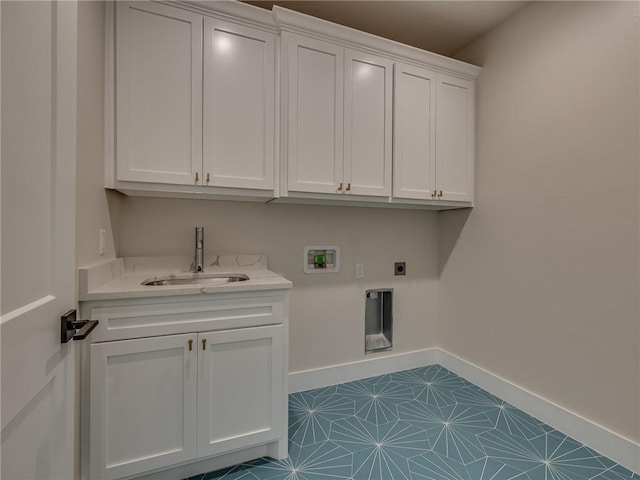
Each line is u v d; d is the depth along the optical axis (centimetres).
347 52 195
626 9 154
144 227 184
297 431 177
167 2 157
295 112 182
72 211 91
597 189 165
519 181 205
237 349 147
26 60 66
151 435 132
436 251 270
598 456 159
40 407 75
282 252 220
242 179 172
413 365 263
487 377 225
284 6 201
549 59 188
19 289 64
